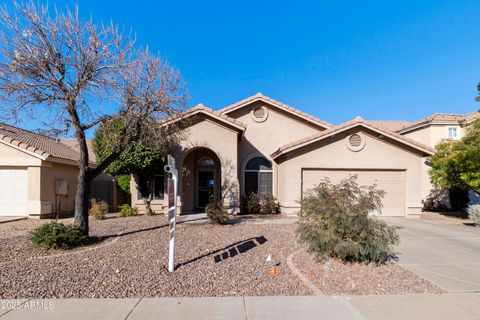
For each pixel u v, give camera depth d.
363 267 7.12
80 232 9.09
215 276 6.46
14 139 15.52
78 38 9.33
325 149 16.38
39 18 8.85
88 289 5.71
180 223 13.38
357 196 7.75
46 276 6.33
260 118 18.84
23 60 8.78
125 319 4.56
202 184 18.81
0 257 7.74
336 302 5.22
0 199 15.72
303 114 18.64
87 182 9.80
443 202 21.03
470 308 5.04
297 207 16.05
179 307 4.98
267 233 10.98
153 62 11.27
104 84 9.90
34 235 8.72
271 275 6.55
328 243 7.28
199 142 16.08
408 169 16.48
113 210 21.00
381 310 4.93
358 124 16.19
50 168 16.56
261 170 18.69
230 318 4.61
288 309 4.93
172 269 6.71
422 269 7.24
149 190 16.98
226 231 11.37
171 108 11.77
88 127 9.93
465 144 15.58
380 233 7.16
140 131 11.38
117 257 7.75
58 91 9.27
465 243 10.19
